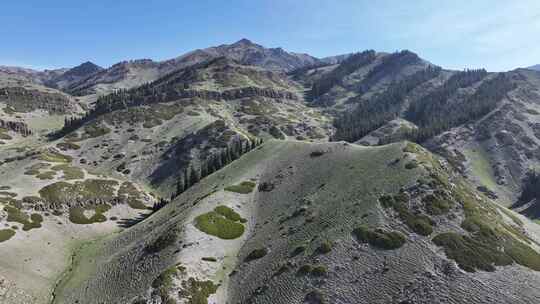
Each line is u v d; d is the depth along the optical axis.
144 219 113.00
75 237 98.94
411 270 50.66
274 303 52.03
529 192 161.50
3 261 74.88
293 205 79.44
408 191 66.44
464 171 184.88
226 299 57.09
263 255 65.06
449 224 59.00
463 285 47.19
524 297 45.38
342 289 50.78
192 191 111.06
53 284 72.38
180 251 65.75
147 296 55.09
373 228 59.50
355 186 74.94
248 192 92.06
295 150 111.69
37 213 102.12
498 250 54.56
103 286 66.12
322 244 59.47
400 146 84.25
